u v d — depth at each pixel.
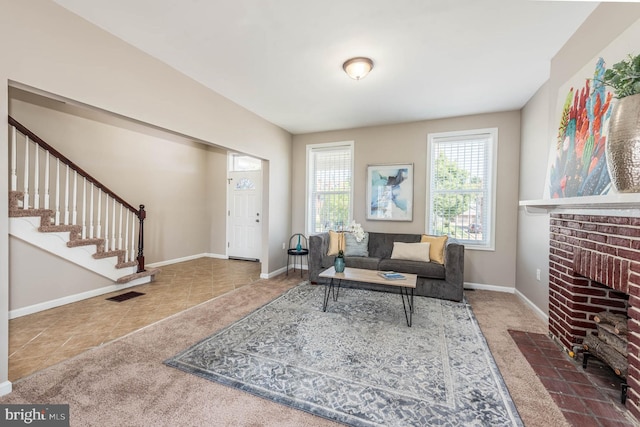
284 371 1.97
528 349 2.30
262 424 1.49
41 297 3.13
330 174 5.11
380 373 1.96
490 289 4.02
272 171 4.63
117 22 2.13
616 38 1.69
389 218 4.55
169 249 5.61
